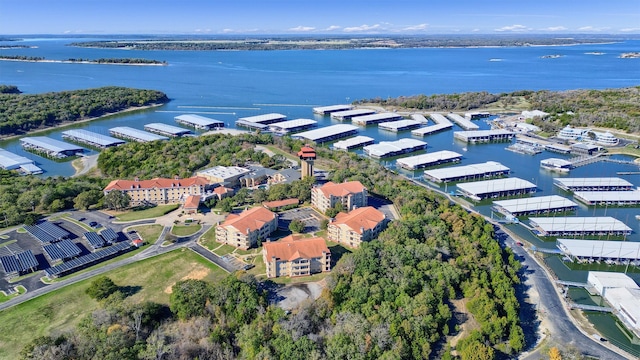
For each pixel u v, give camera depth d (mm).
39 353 156000
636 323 193000
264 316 179000
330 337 169125
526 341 188500
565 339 190625
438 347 178375
